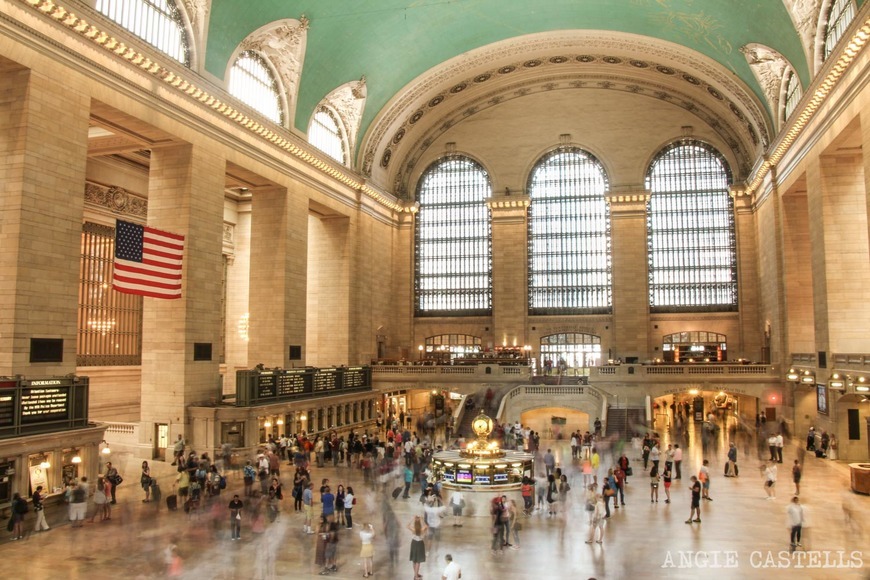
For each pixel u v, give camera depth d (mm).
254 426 27188
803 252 36344
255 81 33031
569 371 44438
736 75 37906
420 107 46906
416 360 48812
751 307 45344
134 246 22953
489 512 19391
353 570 14070
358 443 26859
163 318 27172
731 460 24234
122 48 23484
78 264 21828
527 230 49938
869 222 22594
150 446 26562
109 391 32969
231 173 32188
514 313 48812
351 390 37688
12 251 19703
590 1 36469
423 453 24438
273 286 34594
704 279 47219
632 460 27359
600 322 48031
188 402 26828
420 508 19500
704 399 46469
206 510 18953
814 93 27188
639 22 38031
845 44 23094
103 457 25844
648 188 48188
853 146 27312
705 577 13625
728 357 46156
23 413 18500
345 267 42125
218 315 29016
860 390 23812
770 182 38344
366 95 40969
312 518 18328
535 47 43094
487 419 22078
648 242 48062
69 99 21719
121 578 13422
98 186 32875
